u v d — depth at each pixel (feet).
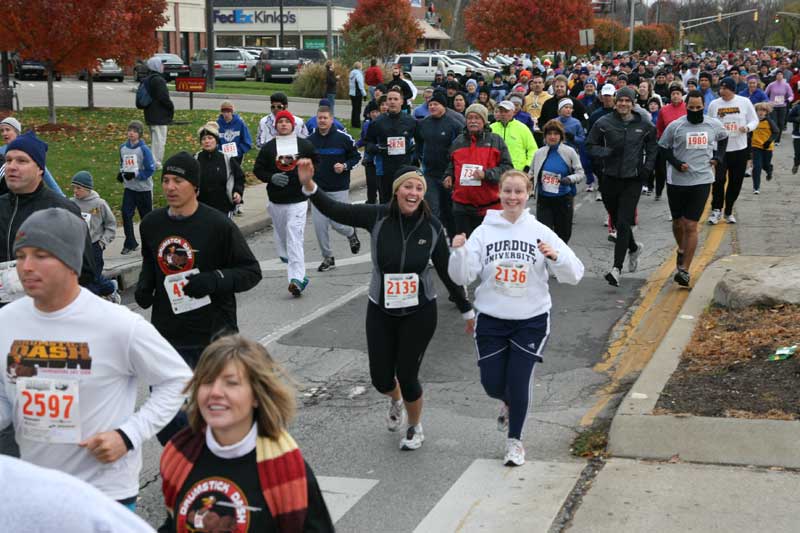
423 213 23.18
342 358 32.42
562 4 202.59
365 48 174.29
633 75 90.58
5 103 101.91
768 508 19.54
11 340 14.19
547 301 23.40
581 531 18.95
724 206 60.13
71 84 165.48
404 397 23.84
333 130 44.01
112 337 14.12
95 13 90.22
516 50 210.38
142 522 7.66
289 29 299.58
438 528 19.74
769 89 100.99
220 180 41.24
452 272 22.76
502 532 19.33
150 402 14.48
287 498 11.73
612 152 40.37
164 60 173.58
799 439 22.18
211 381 11.69
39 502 7.00
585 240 51.75
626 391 28.43
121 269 44.09
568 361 31.83
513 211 23.26
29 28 88.48
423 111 67.72
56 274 13.74
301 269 40.70
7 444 16.08
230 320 21.01
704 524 18.94
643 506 19.86
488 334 23.29
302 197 40.60
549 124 40.27
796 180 72.59
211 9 152.97
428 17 339.16
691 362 28.30
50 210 13.94
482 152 38.24
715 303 34.88
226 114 56.39
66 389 14.08
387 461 23.59
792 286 32.94
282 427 11.95
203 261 20.39
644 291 40.65
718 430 22.90
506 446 24.27
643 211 60.29
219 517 11.70
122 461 14.38
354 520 20.26
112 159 75.31
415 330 23.30
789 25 453.58
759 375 26.21
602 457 23.11
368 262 47.75
